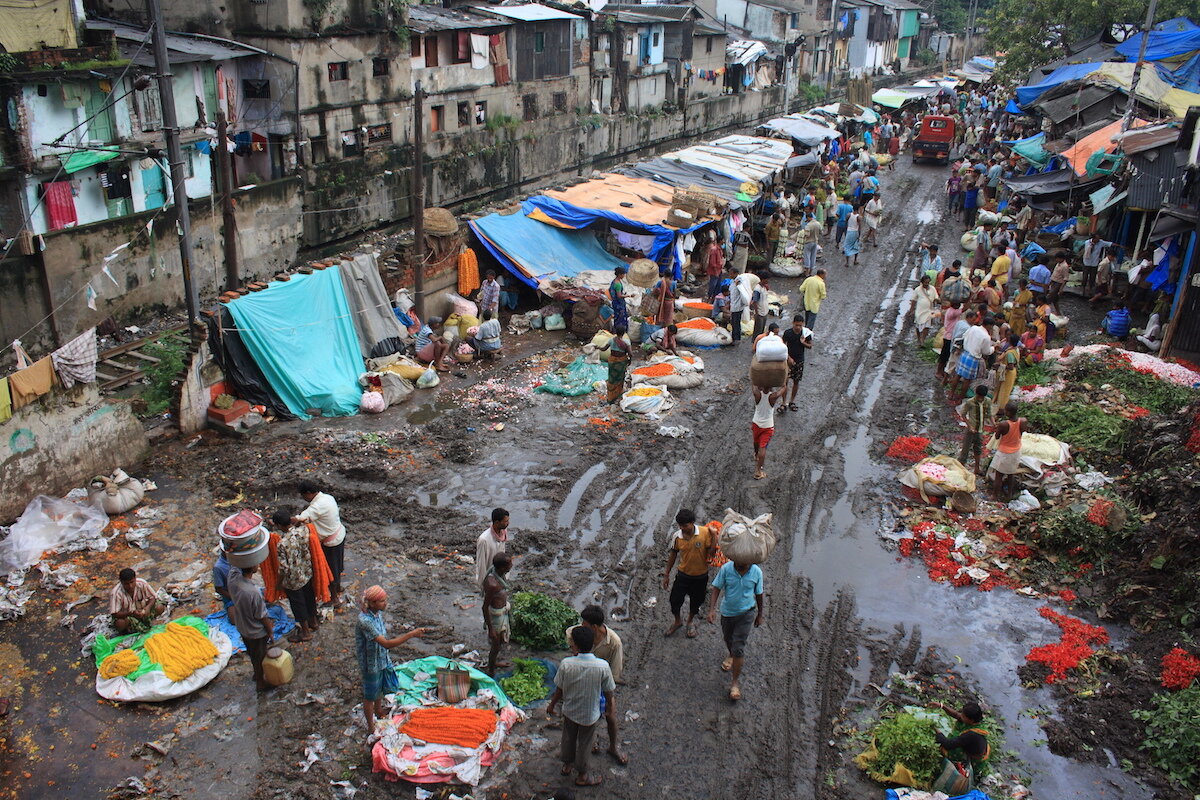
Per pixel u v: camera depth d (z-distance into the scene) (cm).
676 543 959
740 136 3475
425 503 1261
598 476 1353
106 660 907
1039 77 3741
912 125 5112
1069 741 850
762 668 952
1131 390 1574
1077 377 1653
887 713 885
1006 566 1138
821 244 2792
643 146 4591
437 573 1096
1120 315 1892
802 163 3114
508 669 930
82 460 1256
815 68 6781
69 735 833
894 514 1261
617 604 1050
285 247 2705
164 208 2234
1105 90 2806
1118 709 892
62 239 1973
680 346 1927
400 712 855
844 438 1505
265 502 1252
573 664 752
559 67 3941
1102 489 1263
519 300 2122
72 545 1125
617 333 1571
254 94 2733
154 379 1678
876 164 3919
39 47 1995
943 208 3316
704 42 5072
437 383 1675
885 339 1997
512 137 3659
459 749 809
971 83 6519
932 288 1966
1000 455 1263
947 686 926
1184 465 1201
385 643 806
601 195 2380
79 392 1246
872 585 1106
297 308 1597
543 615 980
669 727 864
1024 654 984
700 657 966
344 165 2894
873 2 7569
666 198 2438
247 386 1515
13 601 1017
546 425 1520
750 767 820
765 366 1292
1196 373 1647
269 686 896
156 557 1112
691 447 1455
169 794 769
